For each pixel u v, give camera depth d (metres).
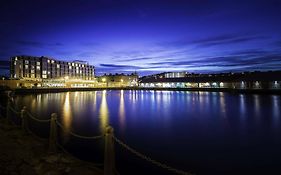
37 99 66.38
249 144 17.86
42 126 23.84
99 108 43.62
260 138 19.73
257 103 48.97
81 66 161.00
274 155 15.12
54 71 134.50
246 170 12.70
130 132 22.33
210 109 40.41
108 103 53.81
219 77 103.12
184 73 157.00
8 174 7.55
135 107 44.84
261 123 26.78
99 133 21.67
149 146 17.47
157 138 19.97
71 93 100.56
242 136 20.45
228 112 36.38
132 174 12.15
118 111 38.88
